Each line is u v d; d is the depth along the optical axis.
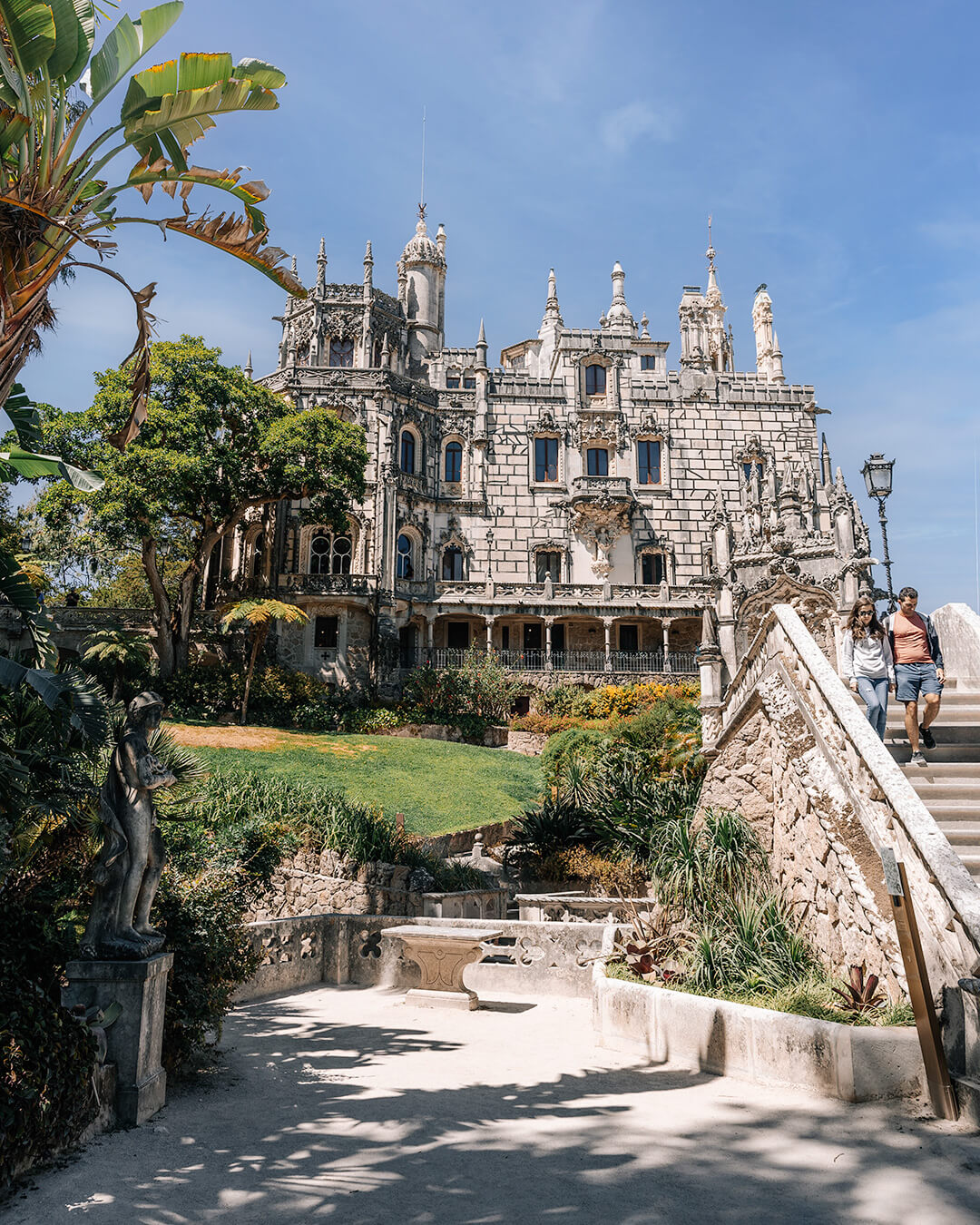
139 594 57.66
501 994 13.78
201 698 41.16
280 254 10.30
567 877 20.66
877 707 11.02
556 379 58.94
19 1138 5.81
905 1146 6.14
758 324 66.50
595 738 32.25
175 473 38.72
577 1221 5.26
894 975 8.16
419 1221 5.30
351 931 14.70
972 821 9.62
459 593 53.16
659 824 19.92
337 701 46.72
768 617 11.88
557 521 56.62
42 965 7.38
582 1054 9.67
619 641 55.56
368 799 29.02
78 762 9.34
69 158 8.93
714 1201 5.48
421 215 67.31
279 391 52.84
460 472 57.19
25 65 8.28
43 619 9.84
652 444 58.62
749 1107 7.35
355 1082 8.49
